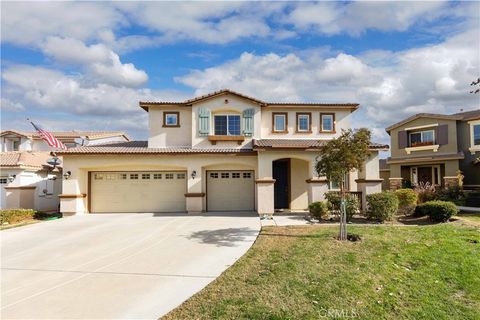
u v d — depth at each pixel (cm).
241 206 1952
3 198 2106
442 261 818
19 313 595
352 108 2050
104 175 1958
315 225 1361
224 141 1962
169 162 1875
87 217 1767
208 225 1439
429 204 1480
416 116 3028
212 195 1952
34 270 852
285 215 1734
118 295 673
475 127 2712
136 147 2020
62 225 1521
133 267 859
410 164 3145
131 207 1947
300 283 696
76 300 650
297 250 933
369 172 1720
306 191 2002
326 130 2045
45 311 602
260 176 1706
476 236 1036
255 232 1261
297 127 2031
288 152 1725
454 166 2764
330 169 1067
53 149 2769
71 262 920
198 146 1959
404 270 773
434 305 621
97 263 904
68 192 1845
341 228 1045
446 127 2839
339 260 834
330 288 671
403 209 1648
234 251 989
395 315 584
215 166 1938
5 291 705
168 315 577
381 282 708
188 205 1853
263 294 648
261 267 811
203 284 726
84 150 1864
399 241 992
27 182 2156
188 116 2017
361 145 1055
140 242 1145
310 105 2019
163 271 821
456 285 701
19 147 2766
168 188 1959
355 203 1500
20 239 1240
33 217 1783
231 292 664
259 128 1973
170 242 1132
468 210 1852
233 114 1991
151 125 2002
